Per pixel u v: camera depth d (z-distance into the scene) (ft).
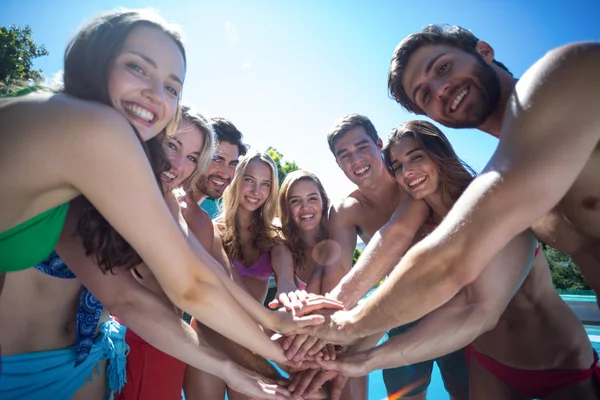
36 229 1.40
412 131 2.60
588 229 1.79
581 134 1.24
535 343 2.31
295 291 2.96
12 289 1.74
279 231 3.85
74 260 1.87
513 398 2.53
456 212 1.49
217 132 3.77
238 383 2.15
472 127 2.33
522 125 1.32
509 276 2.03
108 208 1.36
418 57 2.29
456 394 3.41
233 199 3.56
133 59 1.50
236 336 2.05
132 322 1.98
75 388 2.03
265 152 3.72
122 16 1.51
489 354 2.51
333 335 2.35
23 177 1.21
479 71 2.14
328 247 3.68
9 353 1.77
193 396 2.75
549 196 1.27
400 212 2.84
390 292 1.77
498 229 1.35
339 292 2.84
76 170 1.26
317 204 3.75
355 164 3.44
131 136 1.35
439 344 2.15
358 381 2.98
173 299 1.77
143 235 1.46
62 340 2.01
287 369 2.70
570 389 2.23
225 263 3.13
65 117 1.21
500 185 1.32
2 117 1.20
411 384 3.53
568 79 1.26
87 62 1.46
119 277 1.95
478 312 2.06
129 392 2.49
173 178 2.86
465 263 1.47
